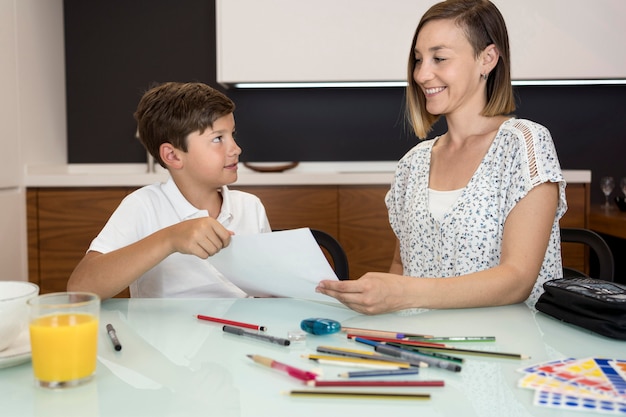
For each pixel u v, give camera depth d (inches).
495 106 55.3
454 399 26.1
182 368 30.5
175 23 133.4
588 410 24.7
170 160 55.1
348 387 27.3
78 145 136.6
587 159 130.9
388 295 39.6
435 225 55.5
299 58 118.2
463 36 52.2
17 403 26.3
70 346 27.7
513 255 46.6
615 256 124.1
